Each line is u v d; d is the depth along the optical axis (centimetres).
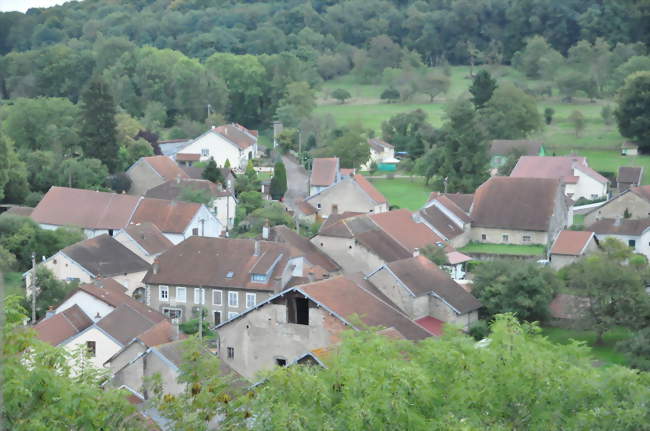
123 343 6084
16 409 2789
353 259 8331
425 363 3466
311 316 5638
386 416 3094
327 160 12188
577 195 11938
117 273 7988
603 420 3250
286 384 3194
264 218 10194
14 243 8638
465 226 9819
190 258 7775
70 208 9869
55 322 6341
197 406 3150
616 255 7812
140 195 11381
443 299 6912
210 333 7325
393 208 11469
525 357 3381
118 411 3064
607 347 6850
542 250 9538
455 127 12262
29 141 12569
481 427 3189
